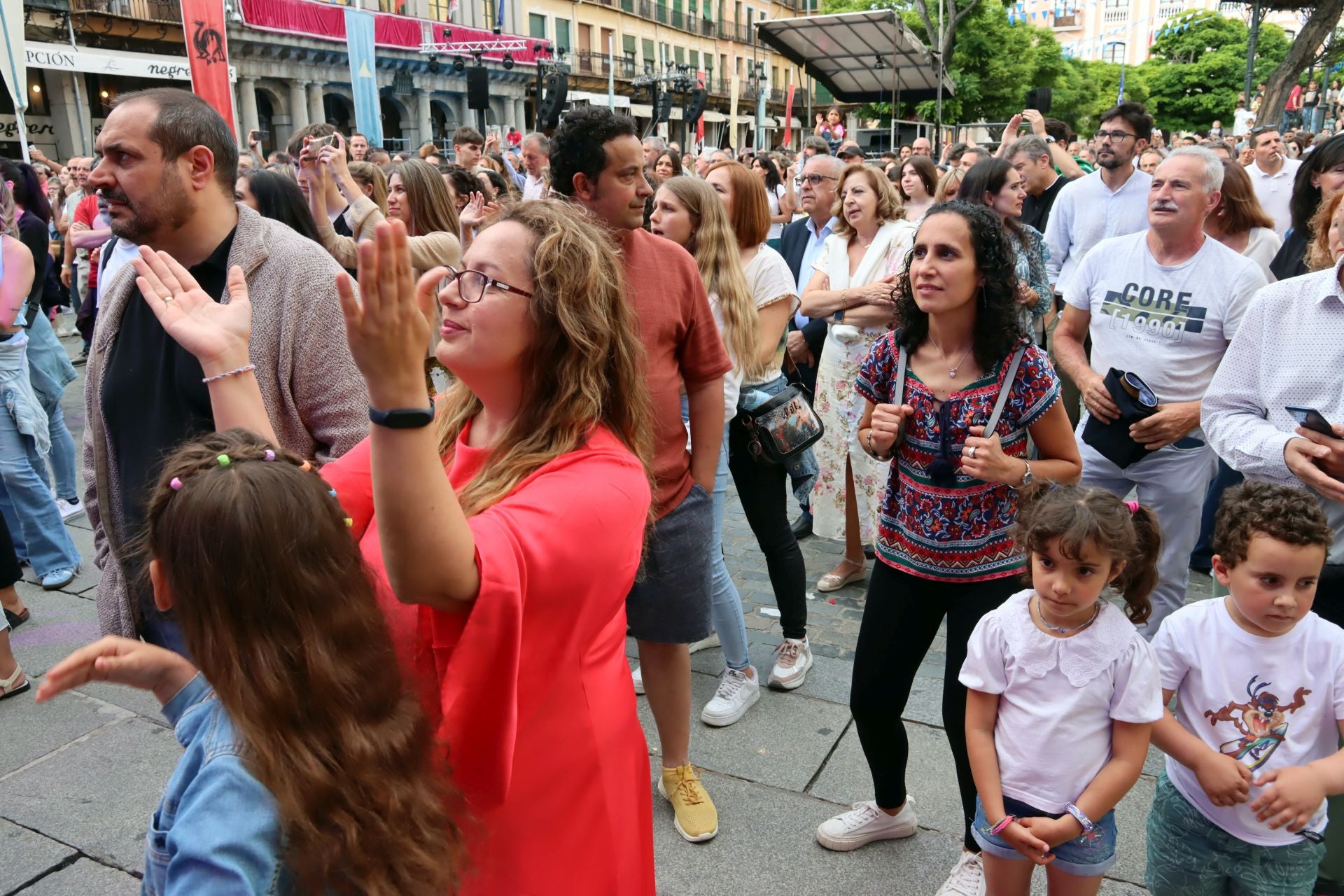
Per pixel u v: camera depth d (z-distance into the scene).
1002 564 2.23
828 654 3.66
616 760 1.45
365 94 17.67
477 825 1.31
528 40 33.94
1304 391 2.32
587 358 1.38
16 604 3.92
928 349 2.32
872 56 21.05
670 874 2.47
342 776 1.10
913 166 5.51
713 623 3.19
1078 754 1.88
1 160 5.21
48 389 5.06
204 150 2.01
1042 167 5.89
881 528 2.41
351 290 1.03
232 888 1.03
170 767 2.94
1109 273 3.40
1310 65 21.67
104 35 23.39
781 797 2.78
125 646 1.33
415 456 1.08
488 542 1.17
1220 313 3.14
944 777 2.84
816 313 4.08
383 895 1.12
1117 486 3.32
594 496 1.30
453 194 5.41
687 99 26.50
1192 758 1.89
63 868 2.50
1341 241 2.23
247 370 1.69
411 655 1.31
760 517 3.39
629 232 2.54
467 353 1.36
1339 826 2.16
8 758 2.98
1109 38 82.88
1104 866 1.93
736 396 3.16
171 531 1.11
